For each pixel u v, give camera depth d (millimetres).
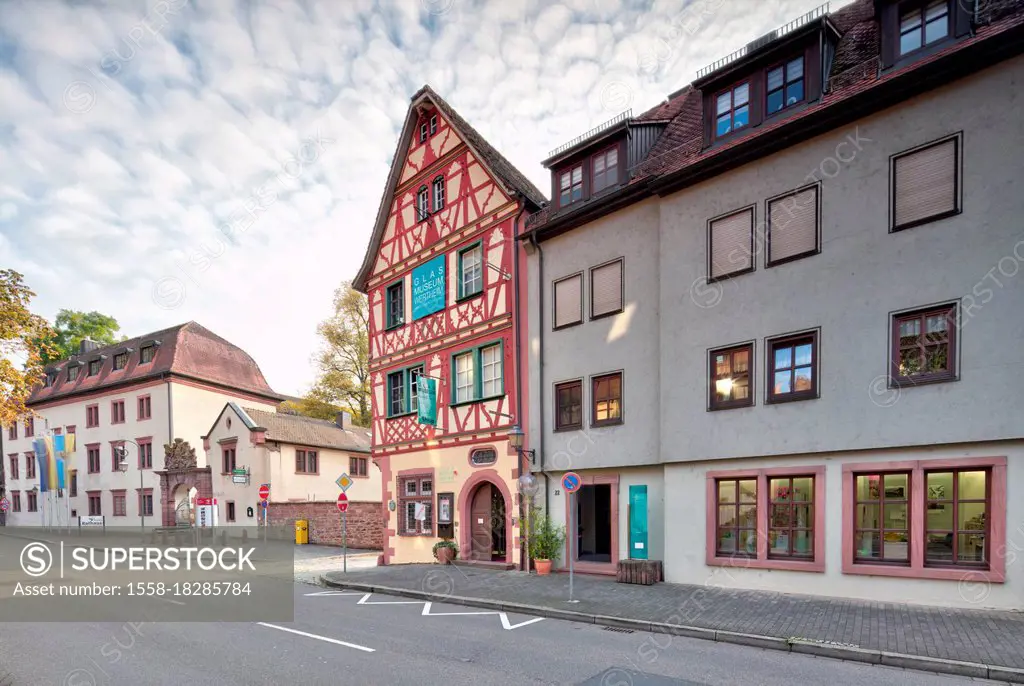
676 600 9625
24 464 42625
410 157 18844
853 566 9211
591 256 13570
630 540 12391
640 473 12383
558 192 14875
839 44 11305
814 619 8000
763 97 11133
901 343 9094
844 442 9398
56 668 6930
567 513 13492
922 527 8727
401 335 18562
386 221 19781
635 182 12516
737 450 10586
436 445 16734
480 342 15773
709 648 7250
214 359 37281
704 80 11773
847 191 9742
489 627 8680
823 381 9711
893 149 9312
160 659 7211
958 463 8461
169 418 33656
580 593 10617
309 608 10562
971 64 8562
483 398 15445
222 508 29375
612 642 7645
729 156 10984
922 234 8945
